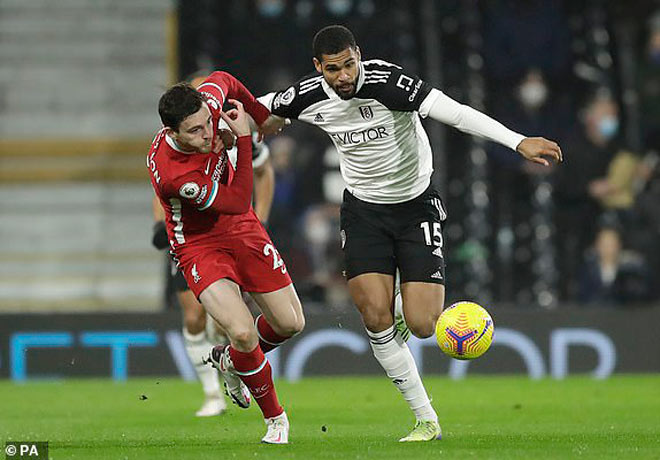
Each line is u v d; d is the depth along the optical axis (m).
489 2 56.44
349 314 42.19
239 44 56.66
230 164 21.31
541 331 42.78
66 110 61.56
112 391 37.50
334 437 23.14
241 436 23.64
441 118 21.08
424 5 57.34
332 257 48.44
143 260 56.16
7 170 58.94
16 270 55.31
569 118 51.84
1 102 61.69
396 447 20.67
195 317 29.22
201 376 29.70
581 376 42.66
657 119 54.28
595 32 56.84
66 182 58.75
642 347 42.91
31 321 41.91
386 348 22.02
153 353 41.88
